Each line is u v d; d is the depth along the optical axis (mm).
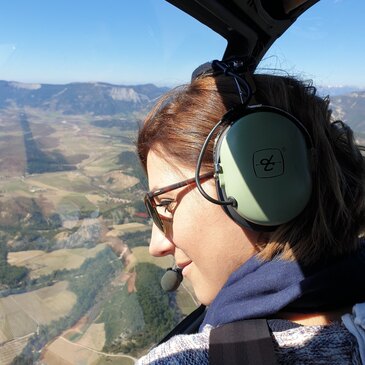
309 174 314
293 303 303
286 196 307
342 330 284
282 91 348
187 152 344
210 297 359
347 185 332
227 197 321
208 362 283
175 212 352
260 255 321
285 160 311
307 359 275
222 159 321
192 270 373
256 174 309
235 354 275
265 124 316
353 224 326
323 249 309
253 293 309
